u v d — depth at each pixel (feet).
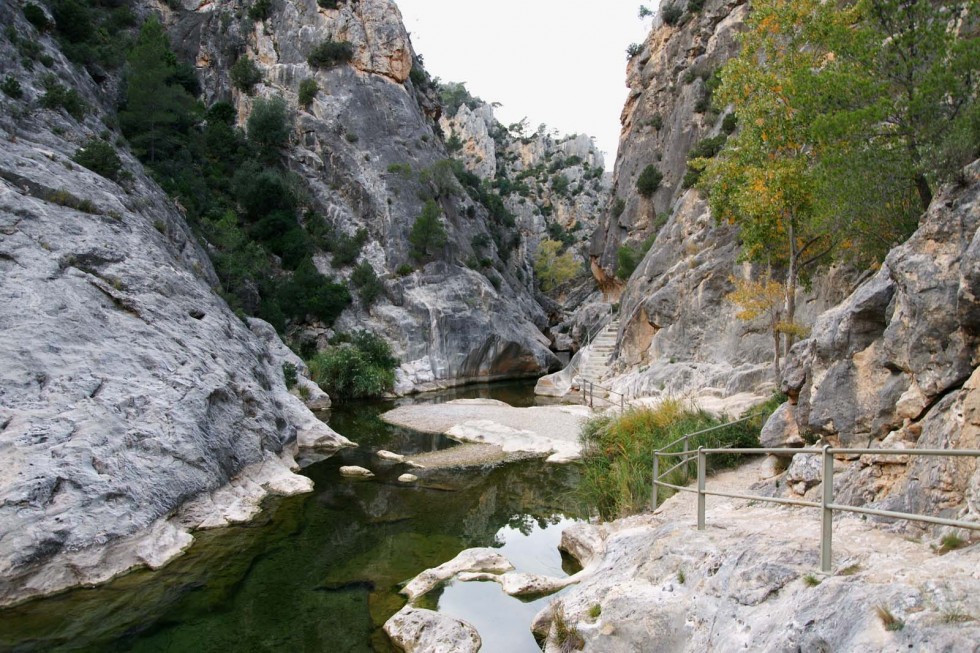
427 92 218.38
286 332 122.21
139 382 45.60
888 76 38.47
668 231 107.45
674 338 89.40
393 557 37.17
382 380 116.06
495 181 338.95
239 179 139.54
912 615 13.83
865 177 35.81
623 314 116.88
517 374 155.84
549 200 351.46
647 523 31.96
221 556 37.04
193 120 147.64
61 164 64.23
